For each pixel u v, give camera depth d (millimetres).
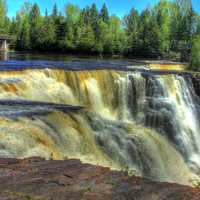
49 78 17766
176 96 22141
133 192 4828
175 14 78250
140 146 13156
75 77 18547
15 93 15273
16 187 4922
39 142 9844
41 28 84875
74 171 5602
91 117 12789
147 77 21031
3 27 82938
